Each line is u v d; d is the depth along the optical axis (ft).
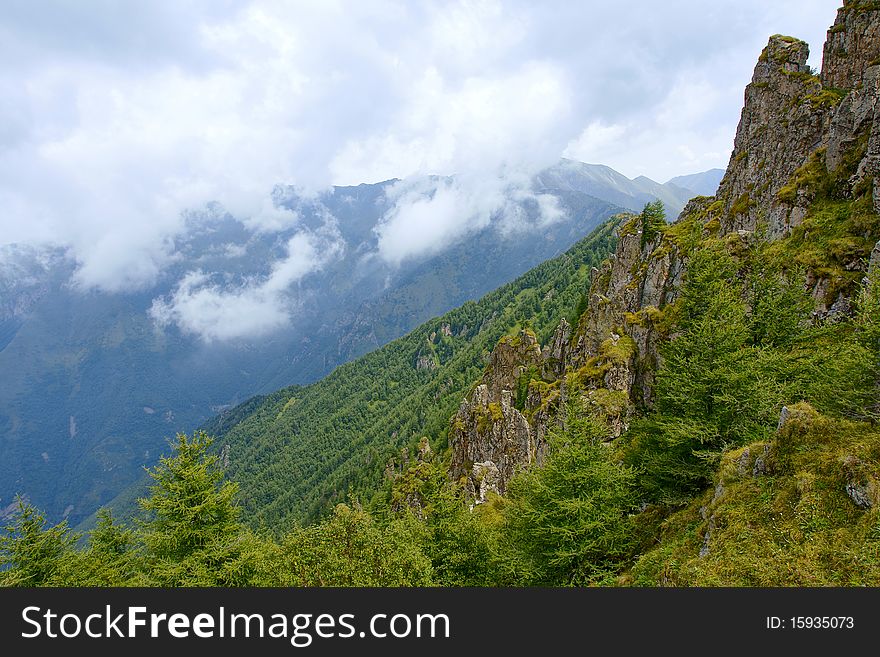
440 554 102.22
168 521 108.37
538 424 216.13
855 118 169.17
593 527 84.07
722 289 128.47
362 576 86.22
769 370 97.45
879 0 204.13
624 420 162.91
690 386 88.07
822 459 61.87
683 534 75.92
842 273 139.95
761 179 232.53
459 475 271.90
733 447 81.05
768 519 61.98
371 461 628.28
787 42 242.58
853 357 73.56
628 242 286.05
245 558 103.60
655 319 178.19
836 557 53.78
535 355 322.14
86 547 140.46
